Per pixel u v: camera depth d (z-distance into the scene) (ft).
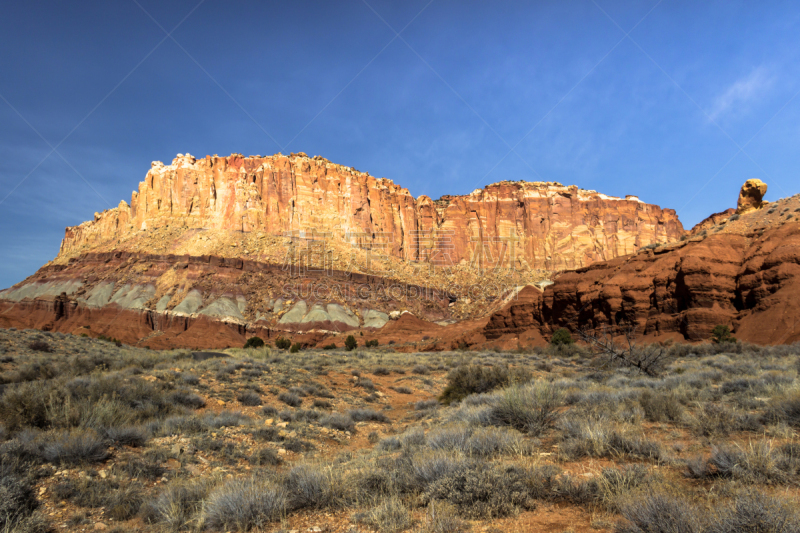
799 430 23.56
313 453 33.86
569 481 17.62
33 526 17.69
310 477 20.07
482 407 35.09
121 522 19.29
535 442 25.18
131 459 26.50
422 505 17.52
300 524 17.01
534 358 129.80
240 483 19.57
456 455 21.53
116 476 23.88
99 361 68.95
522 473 18.45
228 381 58.13
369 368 97.14
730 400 33.83
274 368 75.05
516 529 14.37
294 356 113.50
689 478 17.44
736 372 54.39
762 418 25.93
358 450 34.35
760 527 11.39
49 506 19.94
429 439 27.07
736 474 16.65
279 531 16.28
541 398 30.83
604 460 21.30
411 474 20.07
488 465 19.22
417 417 48.96
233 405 47.57
